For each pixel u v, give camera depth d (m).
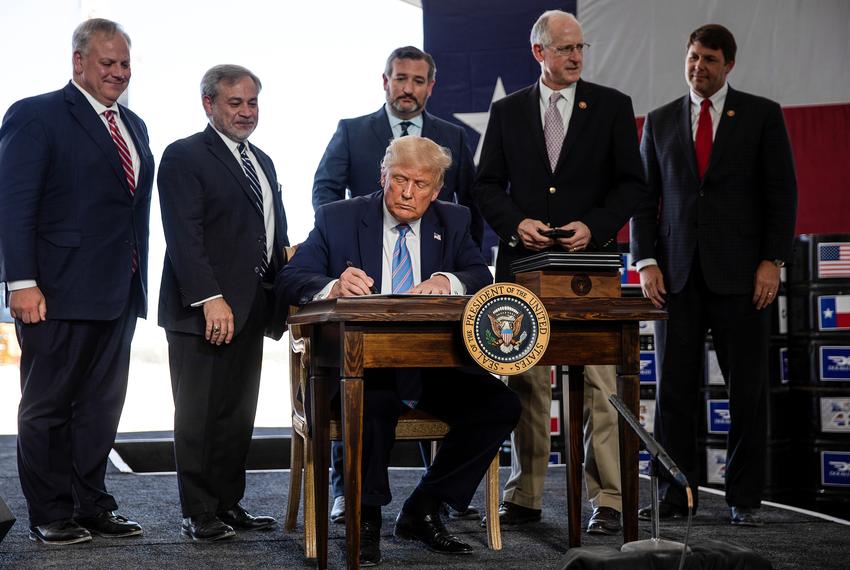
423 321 2.48
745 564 2.07
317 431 2.70
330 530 3.31
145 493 4.22
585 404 3.58
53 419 3.20
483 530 3.39
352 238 3.07
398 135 3.94
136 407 6.49
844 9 5.92
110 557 2.93
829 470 5.19
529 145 3.62
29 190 3.19
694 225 3.81
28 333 3.22
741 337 3.75
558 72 3.59
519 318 2.51
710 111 3.92
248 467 5.40
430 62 3.94
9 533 3.32
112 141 3.34
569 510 2.96
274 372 7.09
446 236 3.15
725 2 6.00
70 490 3.23
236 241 3.40
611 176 3.64
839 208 5.88
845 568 2.84
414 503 3.04
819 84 5.94
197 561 2.88
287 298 2.96
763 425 3.70
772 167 3.79
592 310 2.62
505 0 5.97
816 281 5.19
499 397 2.90
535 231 3.36
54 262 3.23
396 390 2.89
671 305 3.85
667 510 3.72
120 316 3.38
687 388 3.81
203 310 3.29
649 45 6.05
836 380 5.16
